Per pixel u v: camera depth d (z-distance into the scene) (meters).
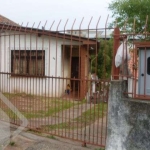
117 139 3.83
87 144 4.77
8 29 6.54
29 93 7.18
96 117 7.14
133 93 3.87
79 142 4.91
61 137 5.05
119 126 3.82
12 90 6.80
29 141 4.90
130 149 3.71
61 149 4.52
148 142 3.56
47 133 5.27
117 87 3.85
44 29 5.28
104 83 4.44
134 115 3.69
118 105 3.83
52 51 10.98
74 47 11.10
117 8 9.30
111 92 3.91
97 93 5.04
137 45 3.80
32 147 4.61
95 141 5.01
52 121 6.39
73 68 12.20
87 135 5.43
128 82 4.38
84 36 7.68
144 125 3.59
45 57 11.00
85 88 5.78
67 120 6.62
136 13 8.71
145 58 3.74
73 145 4.72
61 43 10.83
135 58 3.85
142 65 3.78
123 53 3.92
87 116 7.16
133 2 8.79
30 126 5.62
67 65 12.02
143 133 3.60
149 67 3.73
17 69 10.95
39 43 11.07
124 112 3.78
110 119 3.92
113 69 4.01
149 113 3.55
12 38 10.98
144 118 3.60
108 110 3.97
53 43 10.94
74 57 12.17
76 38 7.33
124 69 3.97
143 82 3.79
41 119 6.31
